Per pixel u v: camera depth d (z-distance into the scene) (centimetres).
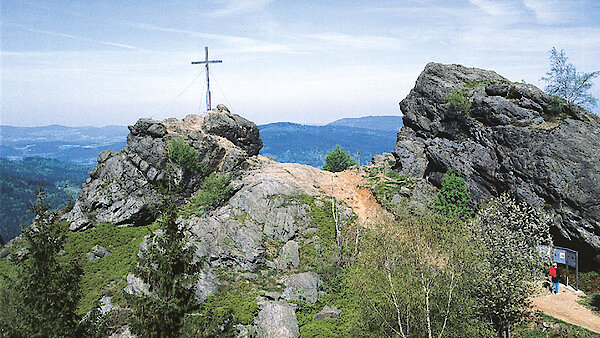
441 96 6888
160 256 2522
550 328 3469
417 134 7256
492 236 3509
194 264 2664
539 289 3622
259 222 5516
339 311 4047
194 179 7062
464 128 6338
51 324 2141
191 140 7331
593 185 4569
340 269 4669
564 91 6231
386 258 3631
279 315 3841
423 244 3597
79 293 2411
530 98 5866
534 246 3794
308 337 3656
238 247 4916
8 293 1742
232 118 8525
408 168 6844
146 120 7181
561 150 4975
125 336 3631
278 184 6253
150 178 6725
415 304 3288
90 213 6331
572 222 4512
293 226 5453
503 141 5578
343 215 5844
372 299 3412
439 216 4216
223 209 5756
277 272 4744
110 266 5041
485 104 6066
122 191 6600
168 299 2470
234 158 7631
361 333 3397
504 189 5353
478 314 3400
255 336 3641
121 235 5894
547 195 4816
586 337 3262
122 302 4178
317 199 6184
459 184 5591
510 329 3494
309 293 4334
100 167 6981
